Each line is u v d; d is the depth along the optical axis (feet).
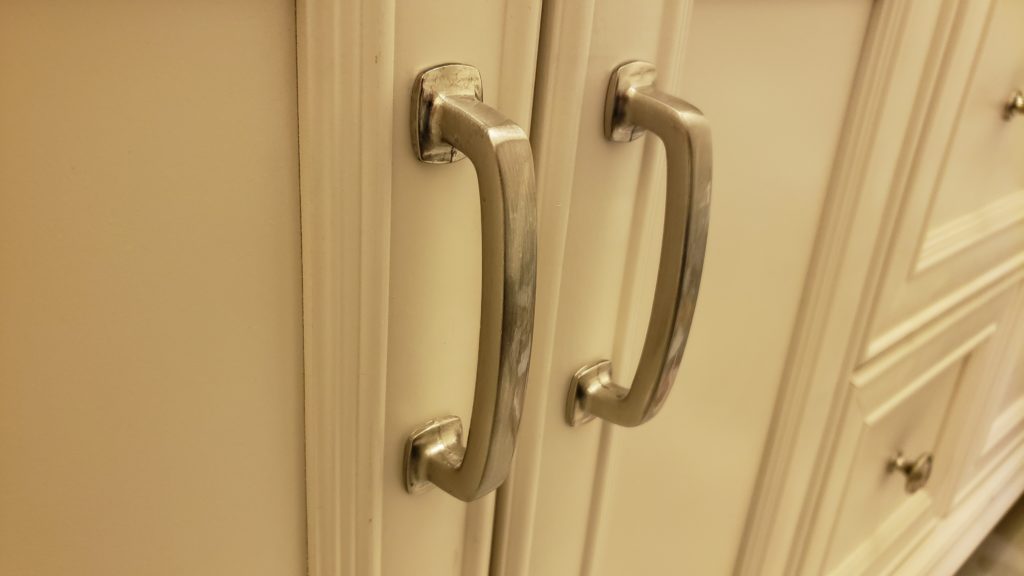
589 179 1.08
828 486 2.19
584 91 1.00
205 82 0.72
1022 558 4.00
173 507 0.86
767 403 1.83
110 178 0.70
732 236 1.45
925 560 3.19
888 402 2.30
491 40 0.88
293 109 0.79
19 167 0.65
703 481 1.74
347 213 0.82
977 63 1.86
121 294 0.74
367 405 0.94
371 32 0.76
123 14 0.66
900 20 1.55
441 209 0.93
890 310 2.05
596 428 1.32
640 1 1.01
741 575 2.08
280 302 0.86
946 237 2.18
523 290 0.84
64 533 0.79
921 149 1.82
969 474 3.36
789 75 1.39
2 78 0.62
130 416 0.79
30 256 0.68
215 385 0.84
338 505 0.99
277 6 0.74
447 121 0.84
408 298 0.94
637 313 1.28
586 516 1.41
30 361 0.71
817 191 1.63
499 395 0.89
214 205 0.77
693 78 1.21
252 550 0.96
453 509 1.15
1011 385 3.46
